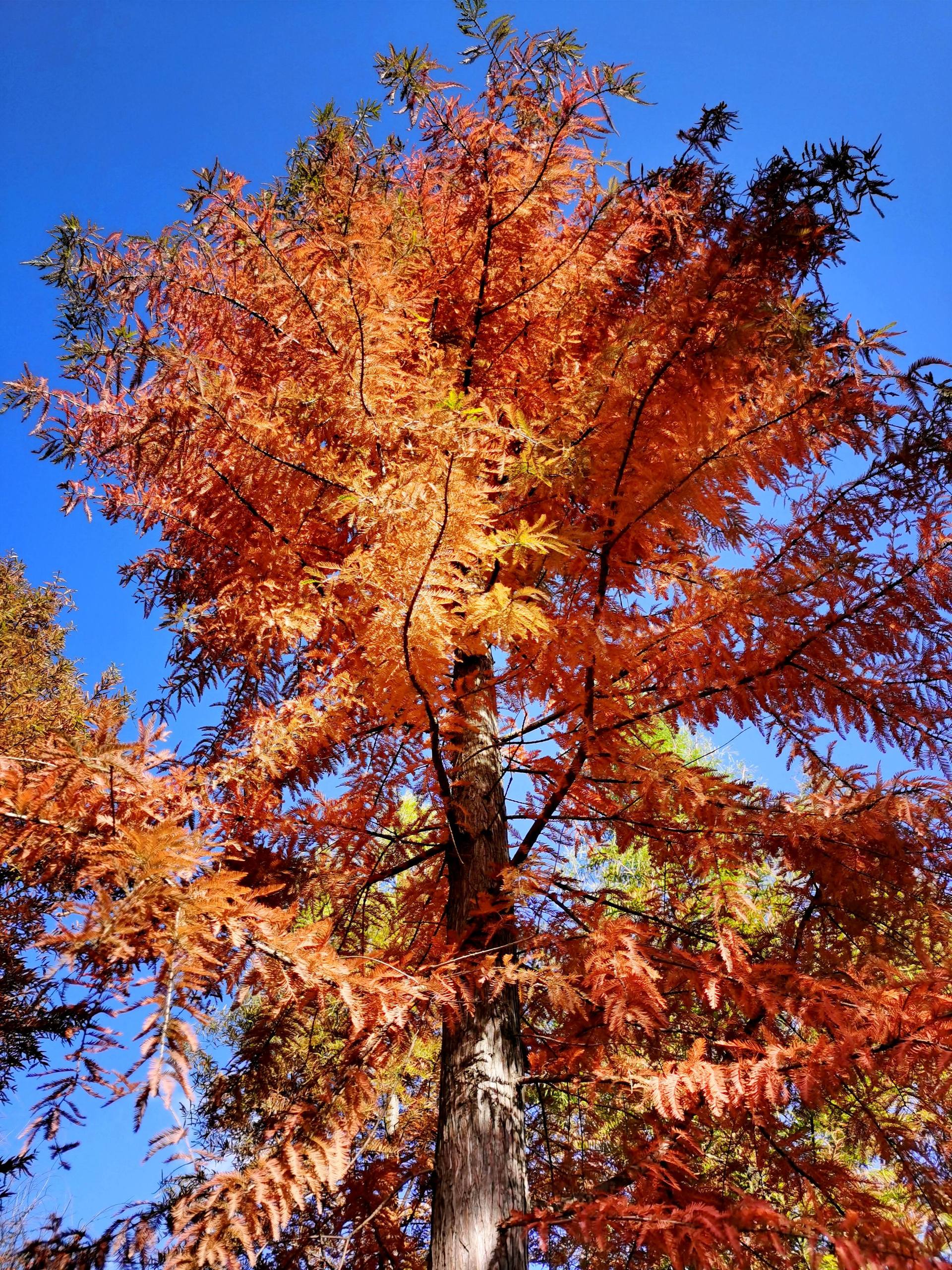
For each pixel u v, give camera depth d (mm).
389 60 3502
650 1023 2615
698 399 2791
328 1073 3605
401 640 2676
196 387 2902
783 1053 2559
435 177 4184
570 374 4102
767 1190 3561
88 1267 2277
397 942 4379
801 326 2936
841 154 2676
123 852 2035
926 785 3119
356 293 2799
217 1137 3596
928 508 3242
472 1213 2791
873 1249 2016
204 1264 2119
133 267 3291
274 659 3900
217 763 2961
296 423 3184
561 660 3312
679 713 3588
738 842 3475
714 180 3812
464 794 3959
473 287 4078
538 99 3631
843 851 3273
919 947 3309
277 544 3465
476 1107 3055
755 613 3172
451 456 2354
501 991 3330
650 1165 2707
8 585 9203
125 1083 1778
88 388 3297
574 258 3906
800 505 3531
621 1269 3195
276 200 3951
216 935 2145
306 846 3752
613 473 2943
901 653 3258
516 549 2752
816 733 3506
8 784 2174
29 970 3174
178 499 3727
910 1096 3332
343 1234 3463
